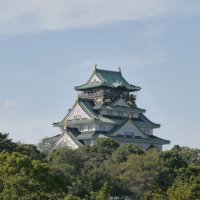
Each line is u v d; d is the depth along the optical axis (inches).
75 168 7431.1
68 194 5762.8
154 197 6309.1
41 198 5349.4
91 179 6958.7
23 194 5369.1
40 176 5777.6
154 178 7539.4
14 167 5797.2
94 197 5930.1
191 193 6264.8
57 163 7465.6
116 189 7145.7
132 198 7445.9
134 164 7755.9
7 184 5452.8
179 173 7667.3
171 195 6176.2
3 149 7662.4
